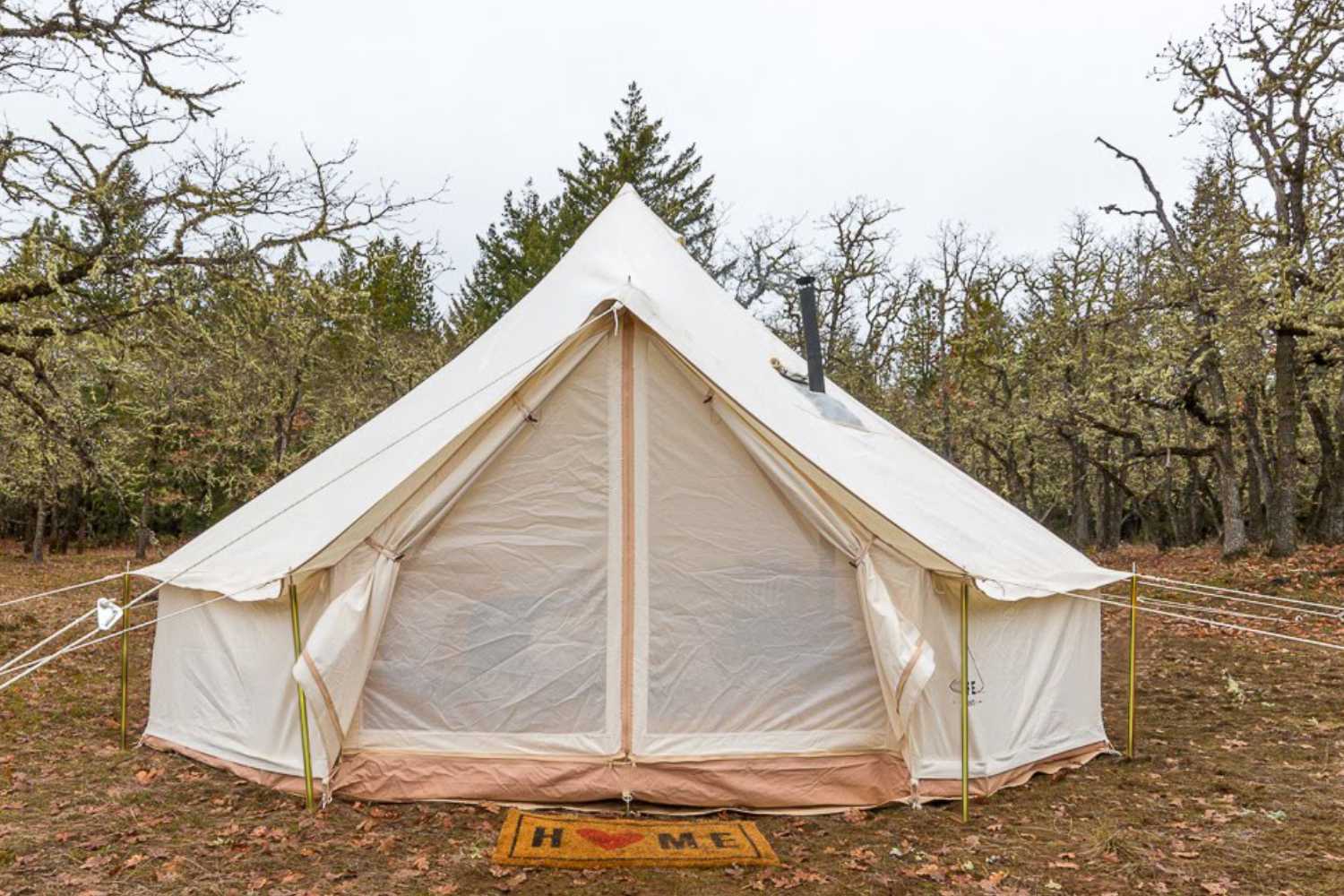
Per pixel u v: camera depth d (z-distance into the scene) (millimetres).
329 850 4137
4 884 3730
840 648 4977
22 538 34156
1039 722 5535
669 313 5668
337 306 10938
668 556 5004
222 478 23031
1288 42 13961
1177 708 7301
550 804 4766
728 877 3951
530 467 5047
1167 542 27344
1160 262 17359
